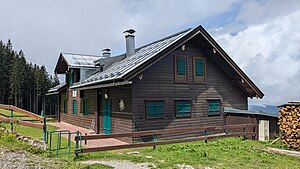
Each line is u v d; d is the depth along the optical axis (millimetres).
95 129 15023
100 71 17328
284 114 11094
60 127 17859
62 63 21000
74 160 7547
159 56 11953
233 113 14586
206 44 14156
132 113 11500
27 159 6918
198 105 14031
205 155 8477
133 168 6789
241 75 15141
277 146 11086
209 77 14781
